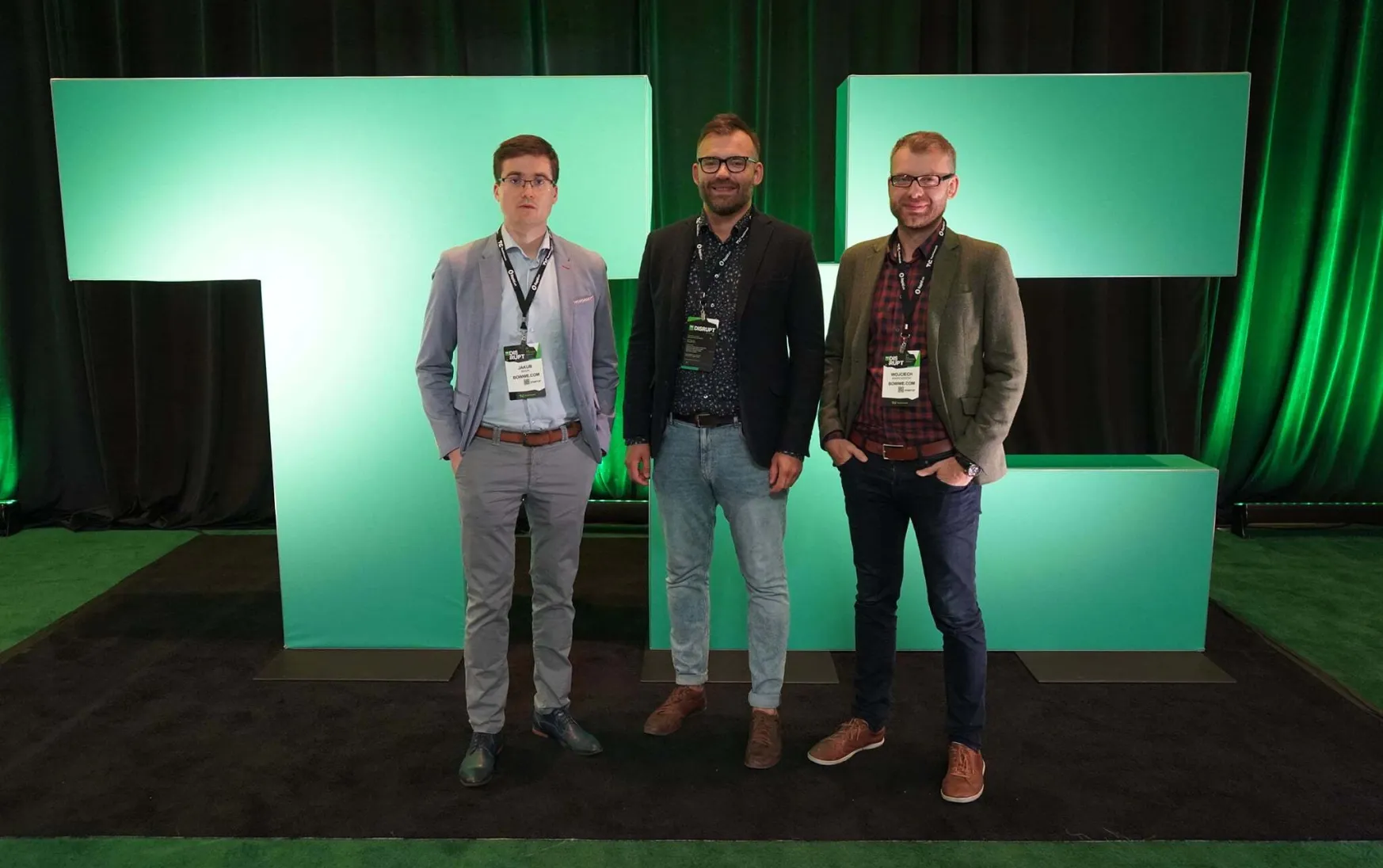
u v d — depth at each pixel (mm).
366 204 2619
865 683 2258
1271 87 3891
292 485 2785
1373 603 3334
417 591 2854
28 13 3922
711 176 2020
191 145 2586
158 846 1946
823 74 3830
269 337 2693
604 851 1930
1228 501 4293
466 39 3879
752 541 2217
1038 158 2645
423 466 2768
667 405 2174
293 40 3879
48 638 3029
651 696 2645
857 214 2672
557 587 2240
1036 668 2775
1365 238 4059
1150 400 4059
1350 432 4230
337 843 1959
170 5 3895
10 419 4176
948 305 1961
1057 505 2809
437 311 2125
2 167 4000
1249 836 1979
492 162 2576
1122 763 2277
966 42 3803
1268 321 4152
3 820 2033
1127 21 3846
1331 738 2400
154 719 2494
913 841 1962
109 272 2646
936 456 1996
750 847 1942
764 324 2111
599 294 2195
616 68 3904
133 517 4219
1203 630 2877
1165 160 2646
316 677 2725
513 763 2273
